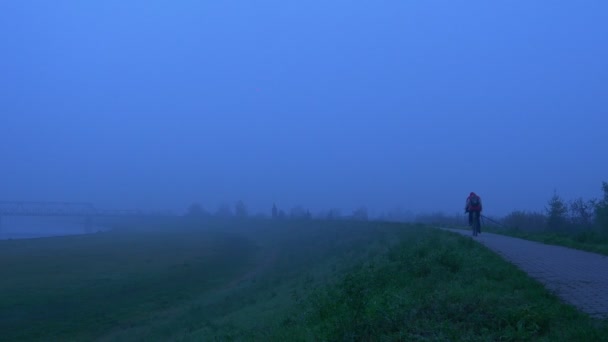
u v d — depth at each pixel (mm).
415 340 9133
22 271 43094
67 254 56344
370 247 32094
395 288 12688
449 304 10414
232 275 41625
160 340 22797
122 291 34469
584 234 24281
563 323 9234
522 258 17547
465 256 15859
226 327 18875
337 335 9953
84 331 25625
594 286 12414
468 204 28766
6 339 24016
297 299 16828
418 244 19828
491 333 9125
